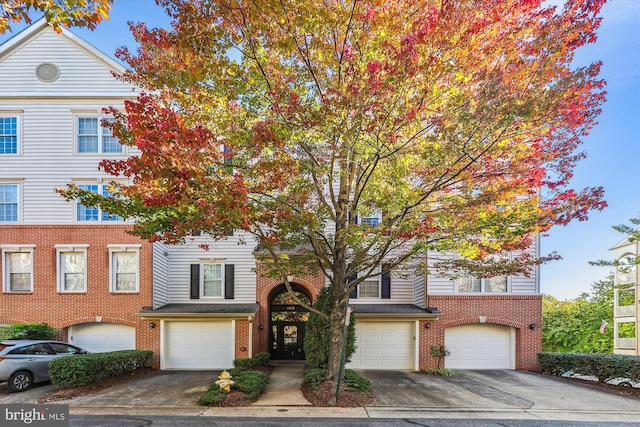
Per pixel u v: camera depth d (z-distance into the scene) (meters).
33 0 6.58
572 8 7.40
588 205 8.60
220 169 8.67
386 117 7.77
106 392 11.19
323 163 9.64
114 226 16.22
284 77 8.59
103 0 6.95
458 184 10.95
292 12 7.16
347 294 10.73
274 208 9.18
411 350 16.12
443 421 8.54
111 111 8.43
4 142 16.39
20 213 16.14
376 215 16.61
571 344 26.12
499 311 16.06
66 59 16.66
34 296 15.87
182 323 16.25
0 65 16.53
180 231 8.99
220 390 10.34
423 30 7.21
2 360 11.19
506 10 7.50
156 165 7.00
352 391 10.47
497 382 13.20
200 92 8.81
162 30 8.30
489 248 10.06
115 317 15.92
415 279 17.77
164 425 8.14
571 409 9.70
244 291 17.67
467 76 7.93
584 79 7.56
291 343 17.91
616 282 24.16
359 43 8.00
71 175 16.31
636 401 10.59
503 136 8.31
